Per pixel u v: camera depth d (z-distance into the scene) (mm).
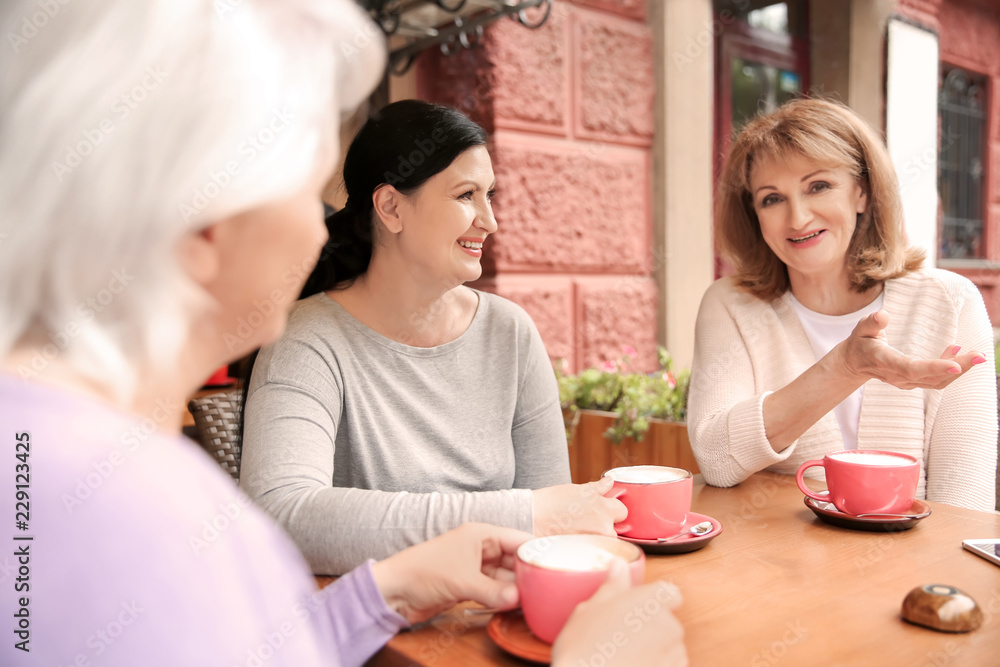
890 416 1337
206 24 382
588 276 3020
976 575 807
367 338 1122
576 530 851
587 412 2402
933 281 1391
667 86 3133
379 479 1112
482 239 1131
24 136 354
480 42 2670
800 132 1299
